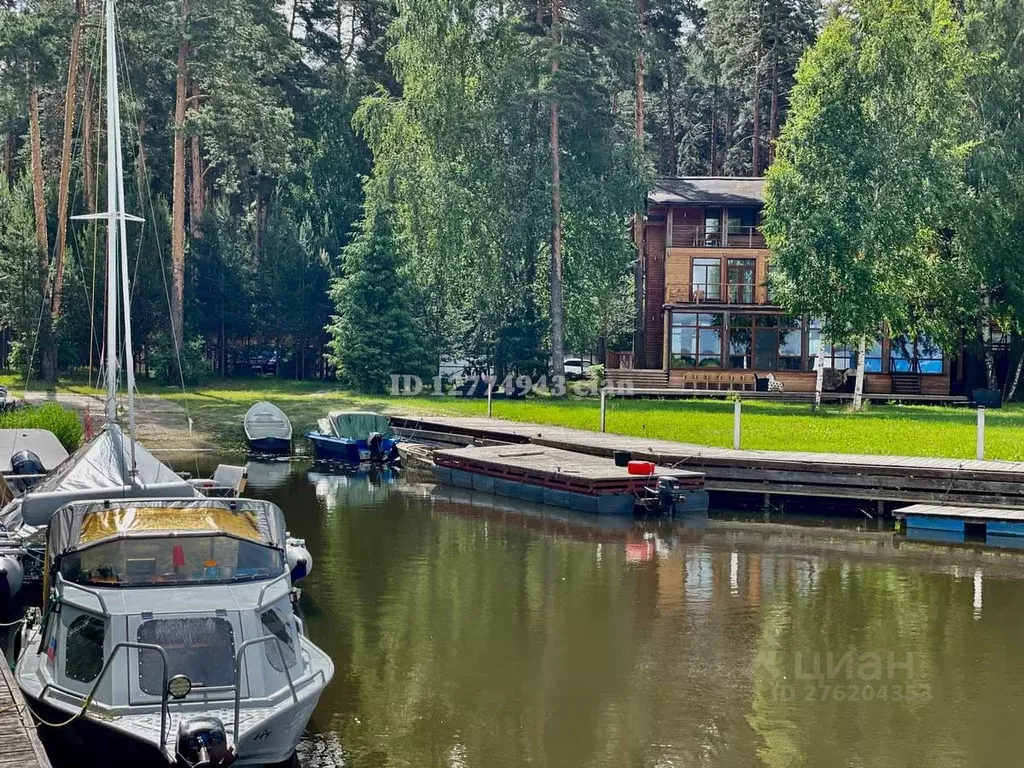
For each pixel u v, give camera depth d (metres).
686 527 26.36
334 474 35.53
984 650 16.50
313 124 72.31
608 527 26.19
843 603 19.09
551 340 61.53
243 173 70.44
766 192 51.84
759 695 14.59
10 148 82.44
